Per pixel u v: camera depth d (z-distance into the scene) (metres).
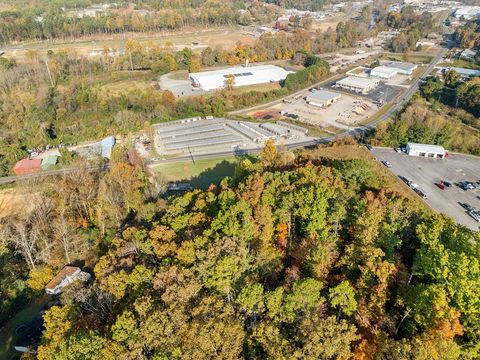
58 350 67.62
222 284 72.62
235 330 62.78
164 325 64.75
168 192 166.62
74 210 141.00
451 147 192.00
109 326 75.38
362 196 102.38
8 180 183.38
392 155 185.25
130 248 93.75
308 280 67.25
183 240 91.19
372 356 60.66
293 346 59.97
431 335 61.59
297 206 94.56
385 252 82.44
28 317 102.62
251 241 87.00
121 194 141.62
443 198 149.88
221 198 100.81
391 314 71.81
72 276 110.19
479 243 75.62
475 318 66.69
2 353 93.12
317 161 138.12
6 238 124.56
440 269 72.19
